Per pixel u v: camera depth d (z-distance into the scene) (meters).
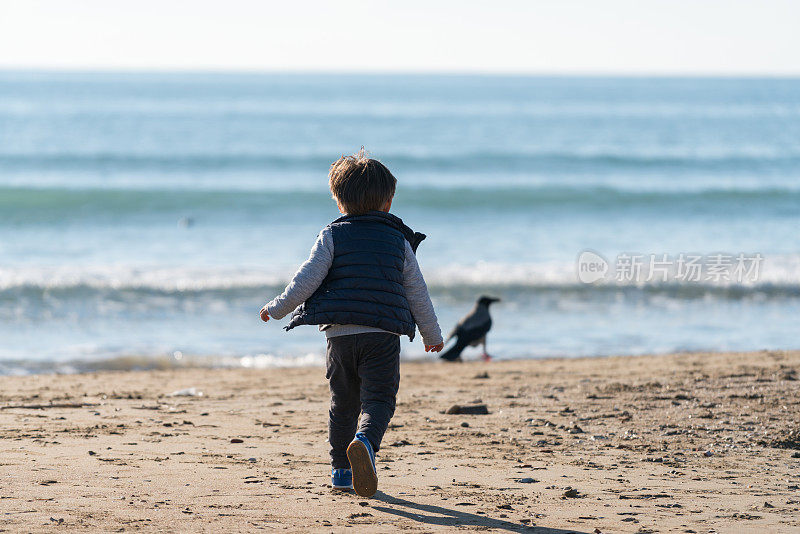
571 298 42.94
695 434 15.78
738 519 10.31
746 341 34.84
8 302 38.72
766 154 123.19
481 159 109.12
